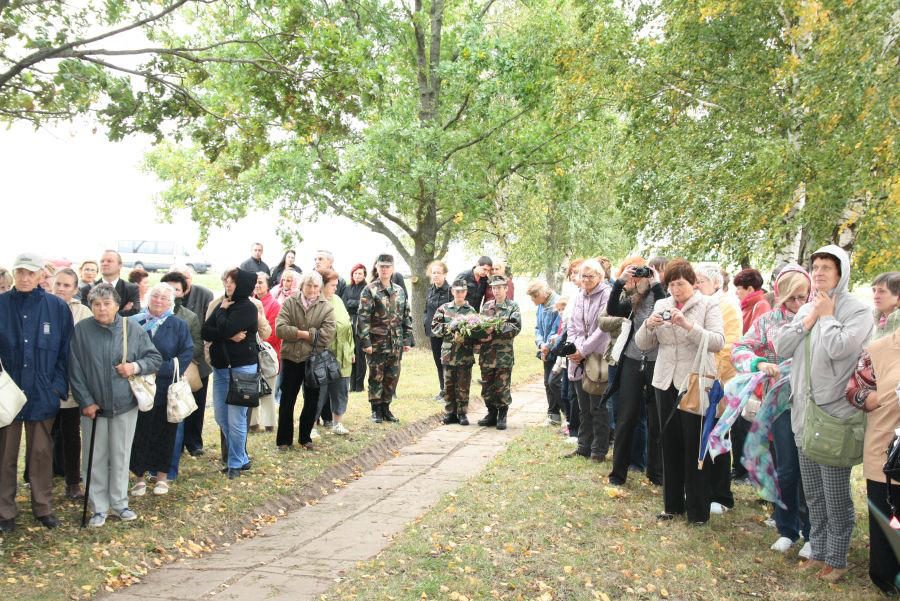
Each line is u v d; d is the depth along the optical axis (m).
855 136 9.99
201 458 8.24
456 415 10.85
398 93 19.78
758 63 12.72
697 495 5.99
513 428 10.44
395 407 11.29
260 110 8.98
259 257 12.41
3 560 5.33
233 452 7.58
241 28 9.12
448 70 17.97
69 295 7.08
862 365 4.57
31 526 6.02
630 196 14.57
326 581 5.08
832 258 4.81
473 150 19.59
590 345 7.78
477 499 6.83
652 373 6.76
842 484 4.86
